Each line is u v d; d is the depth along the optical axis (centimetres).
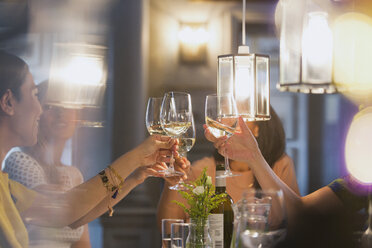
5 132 208
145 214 458
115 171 171
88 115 479
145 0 507
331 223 219
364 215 209
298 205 178
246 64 143
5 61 210
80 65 478
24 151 220
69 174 239
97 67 486
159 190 462
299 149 494
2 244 171
